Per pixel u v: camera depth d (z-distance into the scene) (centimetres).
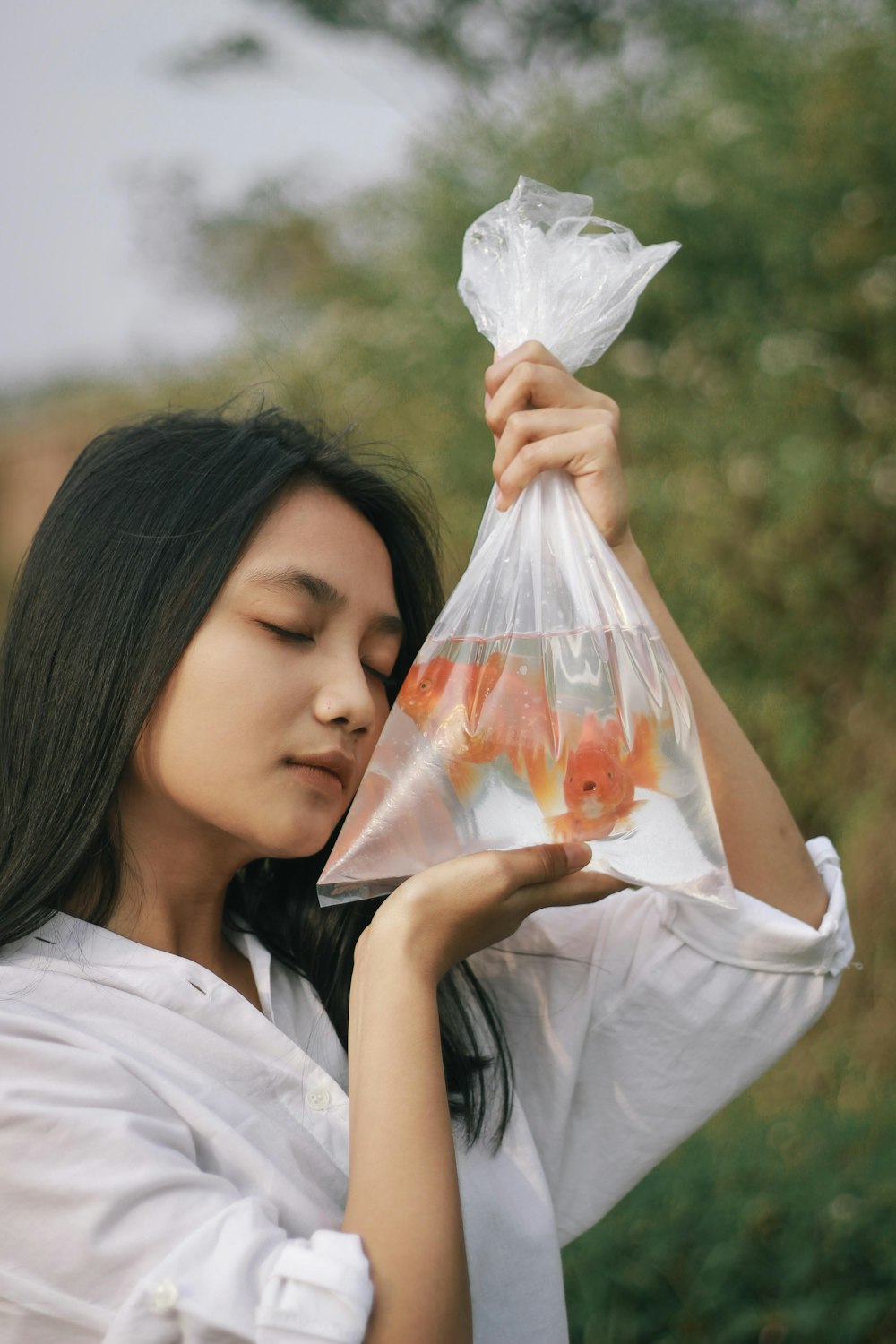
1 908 102
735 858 129
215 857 109
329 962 121
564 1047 126
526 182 128
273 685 100
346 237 486
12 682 107
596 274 124
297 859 122
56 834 102
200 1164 95
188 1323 80
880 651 338
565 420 118
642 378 366
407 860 105
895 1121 275
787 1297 209
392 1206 86
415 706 108
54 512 109
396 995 95
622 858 105
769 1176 244
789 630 351
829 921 127
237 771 100
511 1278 110
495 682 108
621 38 418
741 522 354
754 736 360
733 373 359
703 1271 213
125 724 100
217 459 106
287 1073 104
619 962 129
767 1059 127
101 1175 86
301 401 149
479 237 129
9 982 98
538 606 111
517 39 448
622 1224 228
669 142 369
